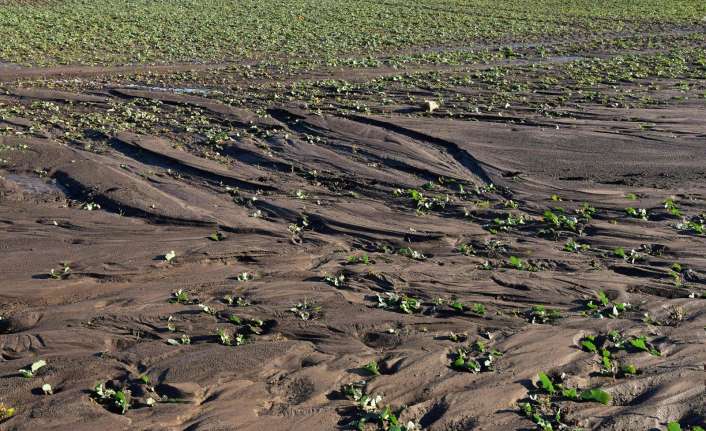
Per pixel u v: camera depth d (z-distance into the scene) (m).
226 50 35.69
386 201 15.47
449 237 13.39
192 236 13.29
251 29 42.31
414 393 8.16
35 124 20.56
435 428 7.53
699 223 13.95
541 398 8.03
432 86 26.84
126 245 12.77
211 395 8.12
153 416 7.67
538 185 16.31
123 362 8.77
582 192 15.82
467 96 25.31
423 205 15.11
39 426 7.45
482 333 9.57
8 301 10.55
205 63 32.34
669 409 7.79
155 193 15.27
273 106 22.75
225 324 9.80
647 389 8.22
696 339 9.33
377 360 8.88
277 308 10.27
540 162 17.88
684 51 36.53
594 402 7.94
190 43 37.19
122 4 50.81
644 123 21.58
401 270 11.68
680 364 8.69
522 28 45.59
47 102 23.45
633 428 7.51
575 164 17.78
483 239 13.20
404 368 8.64
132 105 23.22
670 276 11.50
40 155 17.47
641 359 8.84
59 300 10.68
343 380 8.42
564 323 9.82
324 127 20.36
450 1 57.81
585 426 7.53
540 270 11.80
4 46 33.69
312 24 44.97
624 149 18.92
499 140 19.52
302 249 12.86
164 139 19.23
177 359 8.76
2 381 8.27
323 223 13.95
